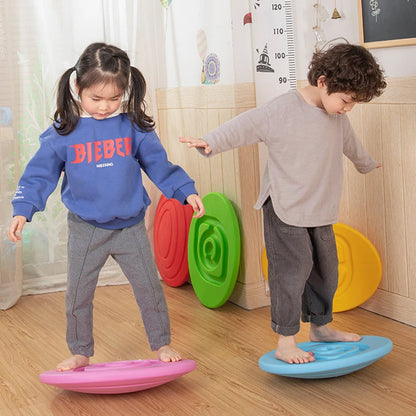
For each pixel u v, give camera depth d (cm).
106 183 189
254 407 179
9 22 279
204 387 194
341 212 259
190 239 280
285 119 191
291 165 192
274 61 255
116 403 187
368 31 233
